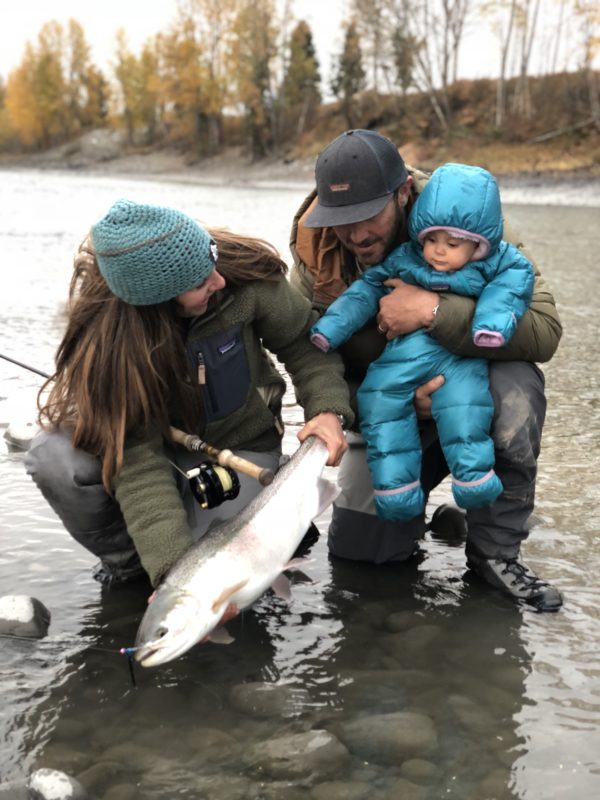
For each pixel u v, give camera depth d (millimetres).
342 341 3008
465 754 2105
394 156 2951
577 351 6758
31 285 9727
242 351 2865
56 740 2186
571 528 3428
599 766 2057
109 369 2584
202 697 2377
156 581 2549
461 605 2875
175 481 2828
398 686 2410
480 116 47812
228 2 66438
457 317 2828
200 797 1967
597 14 40188
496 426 2873
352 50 55562
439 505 3674
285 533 2533
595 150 36562
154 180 57375
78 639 2680
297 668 2514
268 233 15500
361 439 3162
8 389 5449
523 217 21141
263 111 62031
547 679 2434
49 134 98312
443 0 46188
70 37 97938
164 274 2439
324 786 1994
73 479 2729
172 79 69562
